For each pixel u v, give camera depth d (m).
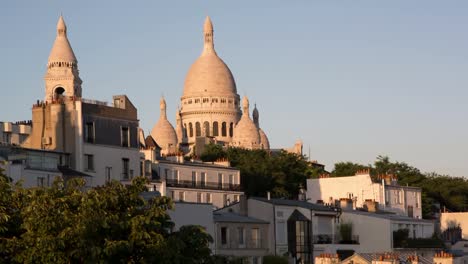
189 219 195.50
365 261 168.50
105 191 121.62
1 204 122.06
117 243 114.31
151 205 125.62
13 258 115.38
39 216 115.56
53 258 113.81
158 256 117.69
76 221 115.25
